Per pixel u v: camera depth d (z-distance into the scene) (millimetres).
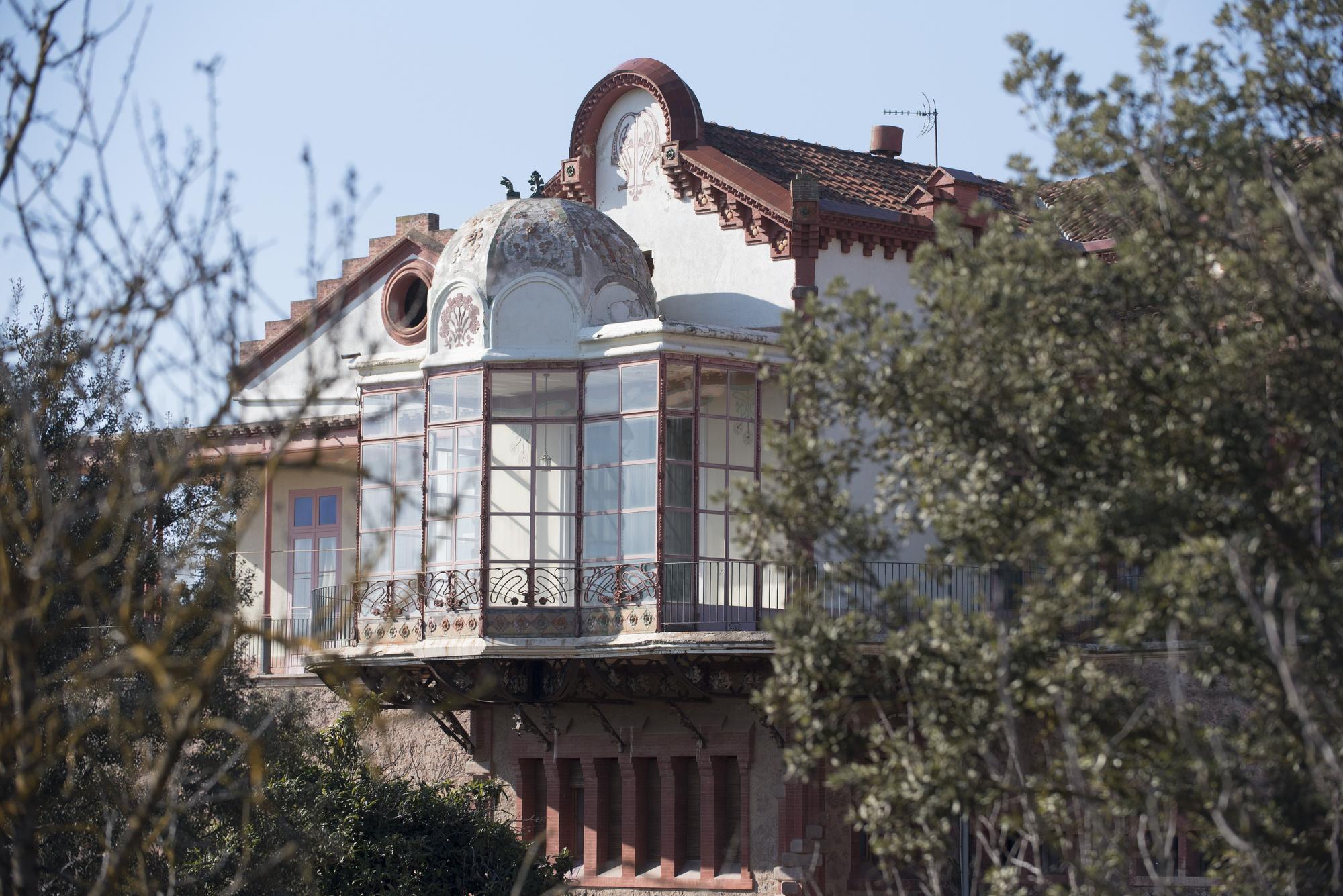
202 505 40125
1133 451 28953
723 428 57094
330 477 71312
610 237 59344
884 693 31344
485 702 58406
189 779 41906
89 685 29328
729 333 56906
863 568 31375
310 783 51469
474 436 57625
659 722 59188
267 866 34188
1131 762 29250
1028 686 29547
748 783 57156
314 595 62625
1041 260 30469
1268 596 26234
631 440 56219
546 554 56781
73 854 38281
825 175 64438
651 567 55188
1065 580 28719
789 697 31328
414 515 58906
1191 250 29844
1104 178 31719
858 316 31500
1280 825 28625
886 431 34844
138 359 25781
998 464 29969
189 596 40375
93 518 38844
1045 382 29703
